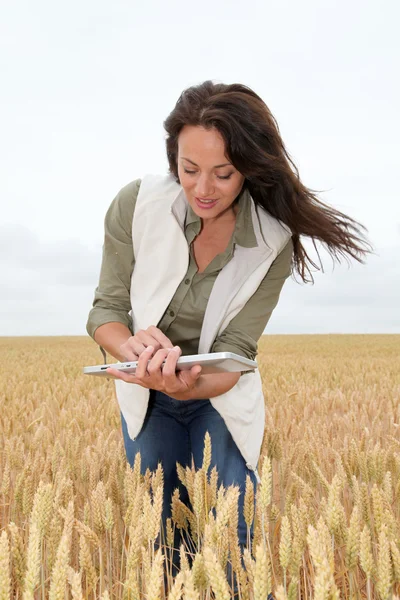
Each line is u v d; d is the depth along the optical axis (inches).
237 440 104.7
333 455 140.1
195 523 90.7
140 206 103.5
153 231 103.2
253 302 109.0
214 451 105.7
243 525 99.3
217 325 104.3
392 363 636.1
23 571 70.7
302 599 91.1
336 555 103.7
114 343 102.9
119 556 97.7
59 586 55.9
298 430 195.6
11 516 110.2
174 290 103.9
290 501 98.2
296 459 128.4
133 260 108.7
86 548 71.1
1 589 56.2
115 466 105.3
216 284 104.2
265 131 86.1
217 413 106.7
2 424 207.3
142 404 107.3
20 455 123.6
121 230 105.7
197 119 82.6
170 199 102.4
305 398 292.7
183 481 96.7
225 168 85.4
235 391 107.0
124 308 111.0
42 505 73.7
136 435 110.1
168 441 111.3
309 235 105.1
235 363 85.8
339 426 205.3
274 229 103.8
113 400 262.5
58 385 345.7
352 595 70.8
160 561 53.5
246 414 106.2
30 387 349.1
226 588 52.3
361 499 90.2
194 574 64.9
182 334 110.1
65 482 95.1
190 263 105.0
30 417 227.3
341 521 75.0
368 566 64.4
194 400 108.0
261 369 518.3
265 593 54.2
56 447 119.0
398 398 290.4
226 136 82.2
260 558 54.4
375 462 106.7
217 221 102.7
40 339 1781.5
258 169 86.2
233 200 95.7
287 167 93.0
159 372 87.8
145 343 93.7
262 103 88.3
